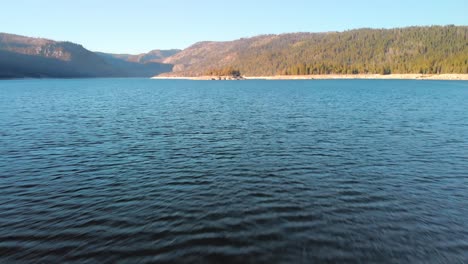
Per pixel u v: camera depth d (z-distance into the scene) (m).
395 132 32.53
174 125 37.53
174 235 12.34
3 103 64.19
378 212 14.34
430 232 12.56
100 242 11.85
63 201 15.61
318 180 18.56
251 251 11.29
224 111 51.19
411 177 19.03
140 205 15.12
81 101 70.56
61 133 32.44
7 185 17.77
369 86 128.62
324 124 37.72
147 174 19.72
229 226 13.04
